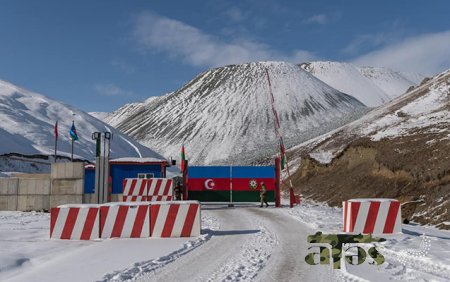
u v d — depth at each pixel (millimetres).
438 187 31406
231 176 33156
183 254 12094
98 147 28188
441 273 9180
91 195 29266
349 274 9188
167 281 8836
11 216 26000
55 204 29516
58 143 86188
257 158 133500
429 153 37688
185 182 32312
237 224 19469
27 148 75812
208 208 30234
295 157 91938
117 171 35094
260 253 11977
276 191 32031
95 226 15672
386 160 40844
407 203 31188
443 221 25734
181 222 15758
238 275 9297
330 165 56906
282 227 18047
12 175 37375
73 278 9234
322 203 46594
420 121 57812
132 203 15984
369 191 39750
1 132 76938
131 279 9047
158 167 35156
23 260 11523
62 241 15195
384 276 8930
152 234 15742
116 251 12828
